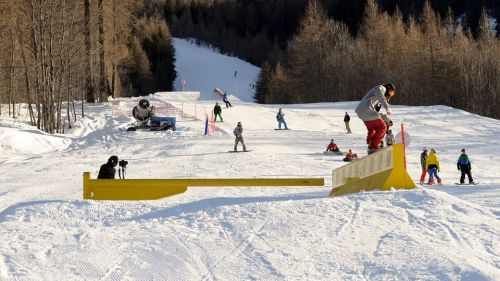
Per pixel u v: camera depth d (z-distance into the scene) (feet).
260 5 623.36
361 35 341.00
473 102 264.11
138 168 73.92
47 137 114.11
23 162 87.10
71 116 156.66
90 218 27.73
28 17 135.44
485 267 18.26
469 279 17.20
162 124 124.88
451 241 21.49
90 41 163.22
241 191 48.03
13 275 18.94
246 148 98.02
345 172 40.04
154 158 86.53
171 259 20.66
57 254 21.45
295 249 21.39
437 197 27.53
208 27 622.13
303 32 315.17
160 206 29.53
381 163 32.48
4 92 180.86
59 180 64.28
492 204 36.37
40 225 26.35
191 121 144.36
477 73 269.23
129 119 144.25
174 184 35.27
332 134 124.57
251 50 574.15
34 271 19.43
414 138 126.62
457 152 99.60
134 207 29.50
